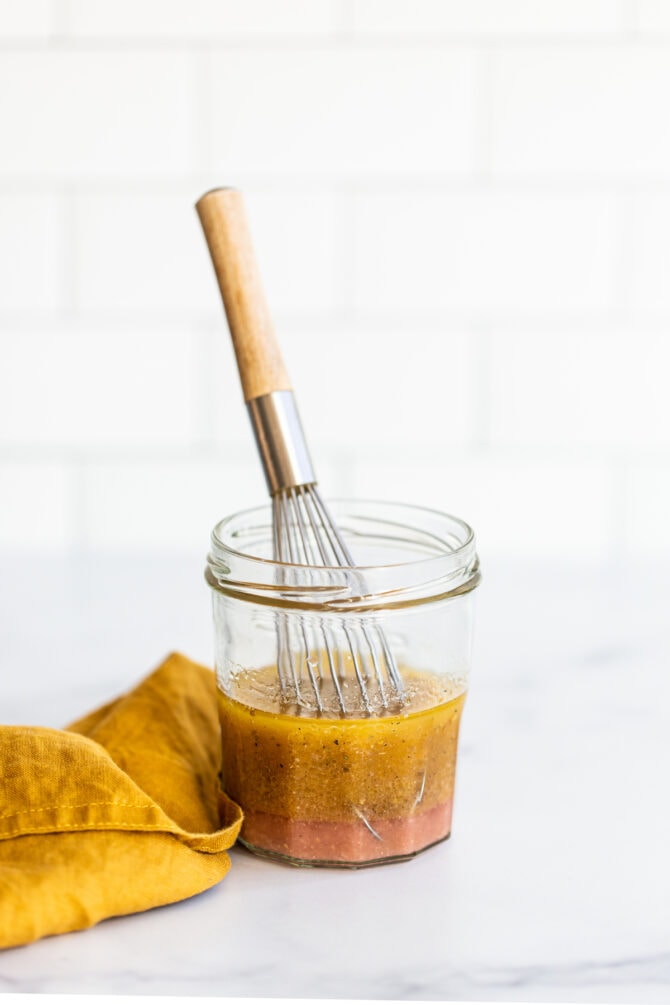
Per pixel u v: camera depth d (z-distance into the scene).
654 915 0.79
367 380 1.22
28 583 1.17
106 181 1.19
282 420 0.84
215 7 1.17
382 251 1.20
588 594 1.15
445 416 1.22
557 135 1.19
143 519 1.24
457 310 1.21
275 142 1.19
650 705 0.98
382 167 1.19
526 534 1.24
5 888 0.72
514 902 0.81
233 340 0.84
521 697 0.99
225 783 0.85
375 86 1.18
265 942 0.75
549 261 1.20
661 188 1.19
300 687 0.83
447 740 0.84
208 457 1.23
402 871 0.84
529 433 1.23
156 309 1.21
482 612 1.12
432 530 0.86
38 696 0.98
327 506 0.88
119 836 0.77
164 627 1.09
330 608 0.78
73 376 1.22
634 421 1.23
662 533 1.25
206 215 0.84
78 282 1.21
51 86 1.18
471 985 0.71
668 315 1.21
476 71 1.18
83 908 0.74
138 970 0.72
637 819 0.88
